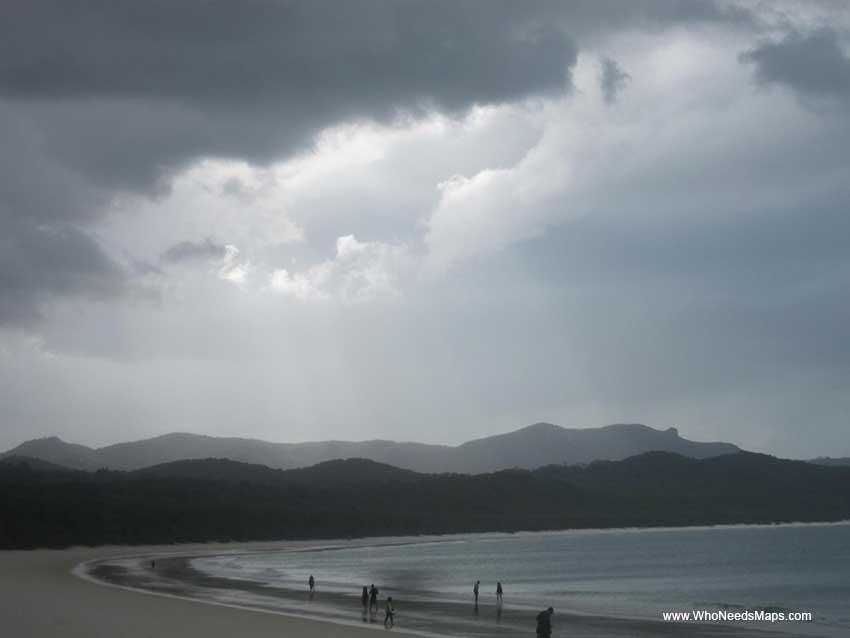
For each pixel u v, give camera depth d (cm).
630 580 11600
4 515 15775
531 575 12638
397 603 7381
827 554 17550
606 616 6525
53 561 12206
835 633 5750
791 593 9538
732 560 16025
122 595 6600
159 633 4328
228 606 5981
